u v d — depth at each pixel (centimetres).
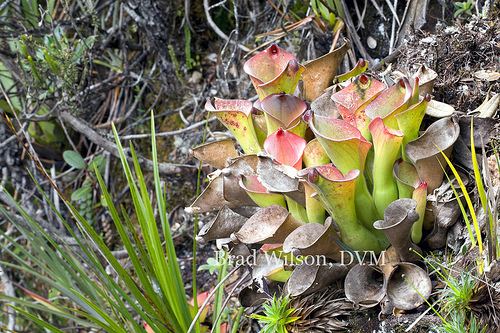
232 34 119
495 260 71
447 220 78
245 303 87
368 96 80
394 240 75
